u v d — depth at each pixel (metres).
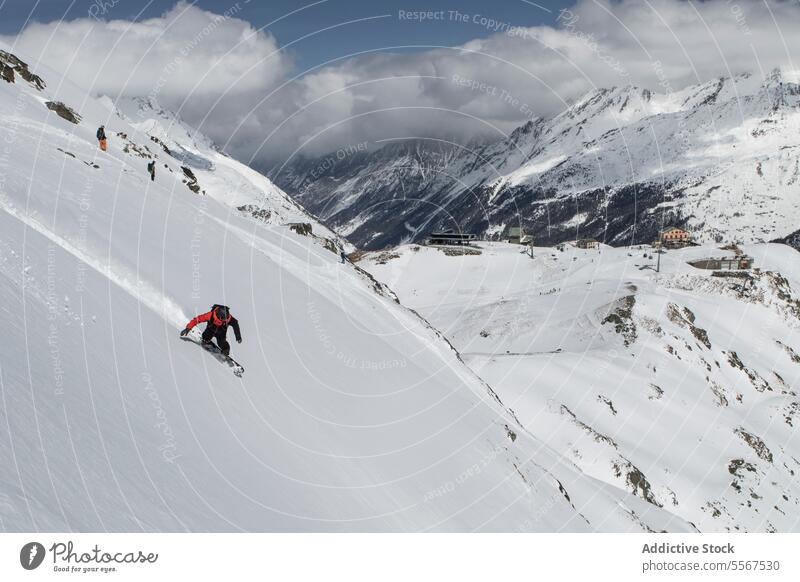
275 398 14.97
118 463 7.63
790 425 87.62
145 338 12.44
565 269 146.25
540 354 83.00
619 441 65.94
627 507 35.88
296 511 10.68
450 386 31.38
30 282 11.05
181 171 52.38
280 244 40.00
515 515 19.97
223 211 41.84
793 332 118.62
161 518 7.39
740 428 77.88
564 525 22.88
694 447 71.06
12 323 9.06
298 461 12.77
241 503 9.44
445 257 160.25
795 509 68.06
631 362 85.38
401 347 32.97
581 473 38.09
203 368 13.16
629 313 98.69
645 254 151.50
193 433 10.16
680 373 86.38
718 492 64.06
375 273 154.00
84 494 6.63
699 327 107.25
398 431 19.64
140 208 22.86
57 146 26.14
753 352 106.19
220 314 14.25
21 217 14.88
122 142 43.56
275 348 18.05
